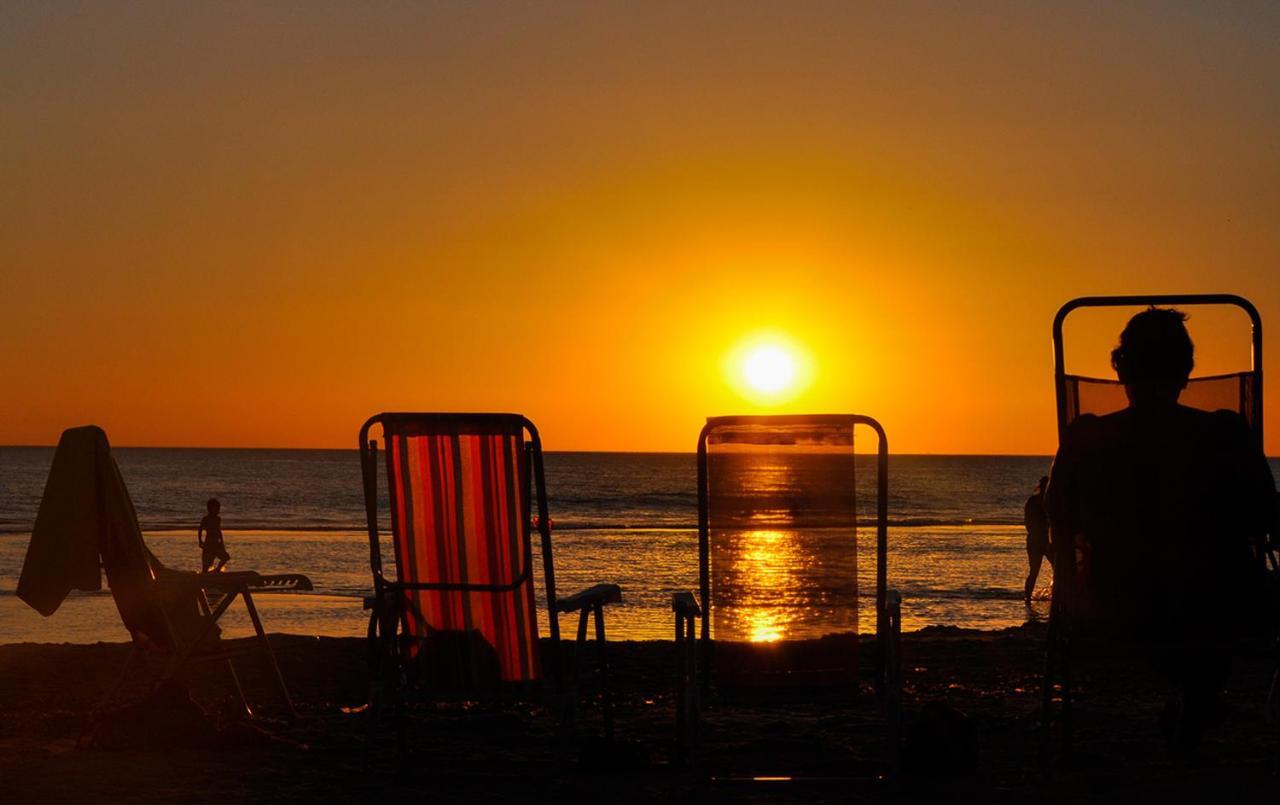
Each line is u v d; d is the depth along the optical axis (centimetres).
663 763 482
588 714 645
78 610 1634
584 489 8925
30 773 466
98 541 567
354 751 515
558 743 536
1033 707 649
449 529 463
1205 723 462
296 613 1628
